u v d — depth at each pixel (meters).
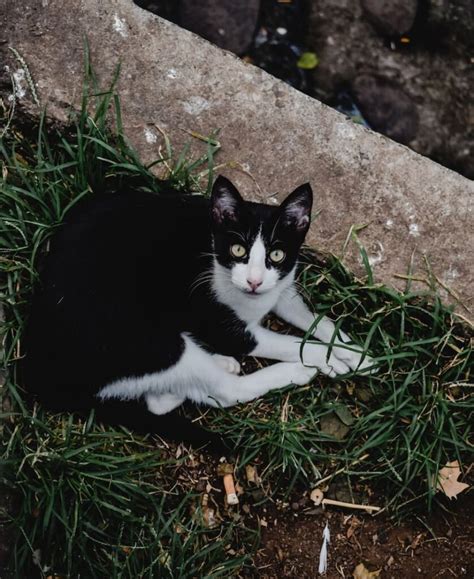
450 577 1.28
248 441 1.28
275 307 1.32
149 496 1.23
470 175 1.58
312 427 1.29
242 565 1.25
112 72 1.34
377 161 1.34
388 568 1.28
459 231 1.34
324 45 1.59
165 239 1.25
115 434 1.25
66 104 1.32
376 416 1.28
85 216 1.24
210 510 1.28
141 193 1.27
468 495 1.30
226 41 1.56
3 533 1.19
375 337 1.31
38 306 1.21
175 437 1.26
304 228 1.21
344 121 1.36
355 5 1.61
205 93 1.34
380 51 1.61
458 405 1.28
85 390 1.23
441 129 1.59
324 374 1.31
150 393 1.28
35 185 1.29
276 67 1.58
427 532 1.29
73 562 1.22
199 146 1.33
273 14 1.60
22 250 1.27
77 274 1.21
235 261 1.21
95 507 1.23
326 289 1.32
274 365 1.30
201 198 1.28
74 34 1.34
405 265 1.33
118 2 1.36
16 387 1.23
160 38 1.35
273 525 1.28
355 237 1.32
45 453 1.21
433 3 1.63
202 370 1.26
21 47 1.33
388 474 1.28
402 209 1.33
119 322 1.21
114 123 1.32
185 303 1.26
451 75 1.61
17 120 1.33
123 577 1.22
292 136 1.34
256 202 1.30
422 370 1.29
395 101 1.59
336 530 1.29
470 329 1.32
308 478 1.29
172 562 1.22
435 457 1.29
